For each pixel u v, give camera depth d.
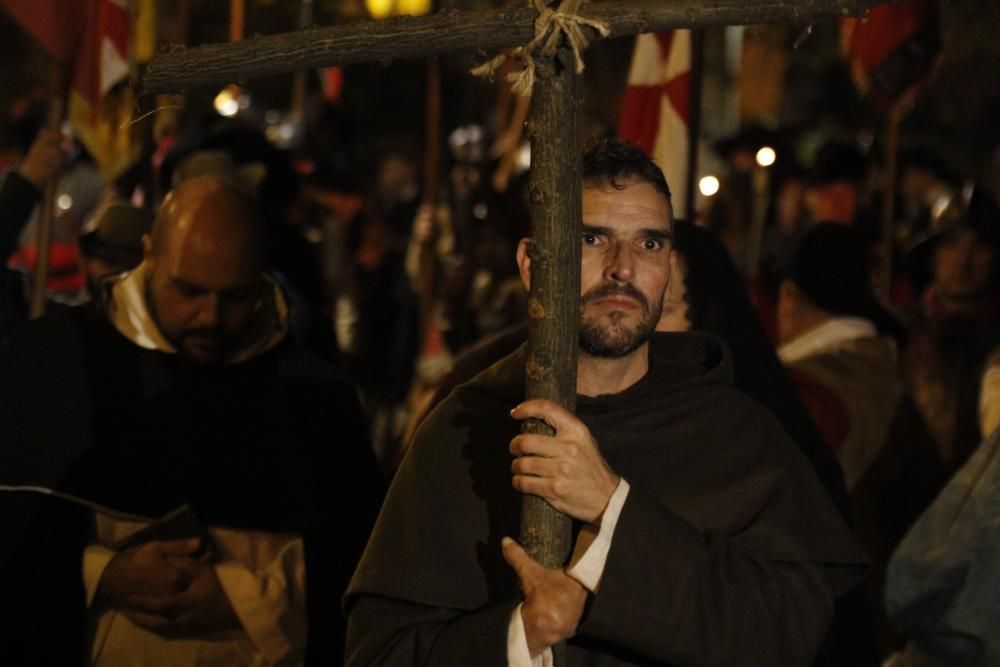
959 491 3.51
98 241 4.79
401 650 2.97
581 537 2.95
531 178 2.75
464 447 3.18
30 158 5.14
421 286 8.49
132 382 4.06
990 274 5.55
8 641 3.94
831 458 4.23
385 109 13.48
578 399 3.23
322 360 4.28
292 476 4.09
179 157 5.97
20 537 3.94
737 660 2.95
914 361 5.59
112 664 3.96
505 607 2.90
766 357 4.23
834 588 3.25
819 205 7.58
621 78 10.63
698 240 4.19
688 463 3.21
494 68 2.70
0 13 15.24
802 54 14.62
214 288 4.04
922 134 14.96
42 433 4.00
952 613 3.40
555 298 2.76
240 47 2.70
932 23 6.45
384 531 3.14
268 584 4.01
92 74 5.30
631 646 2.93
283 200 6.12
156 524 3.95
